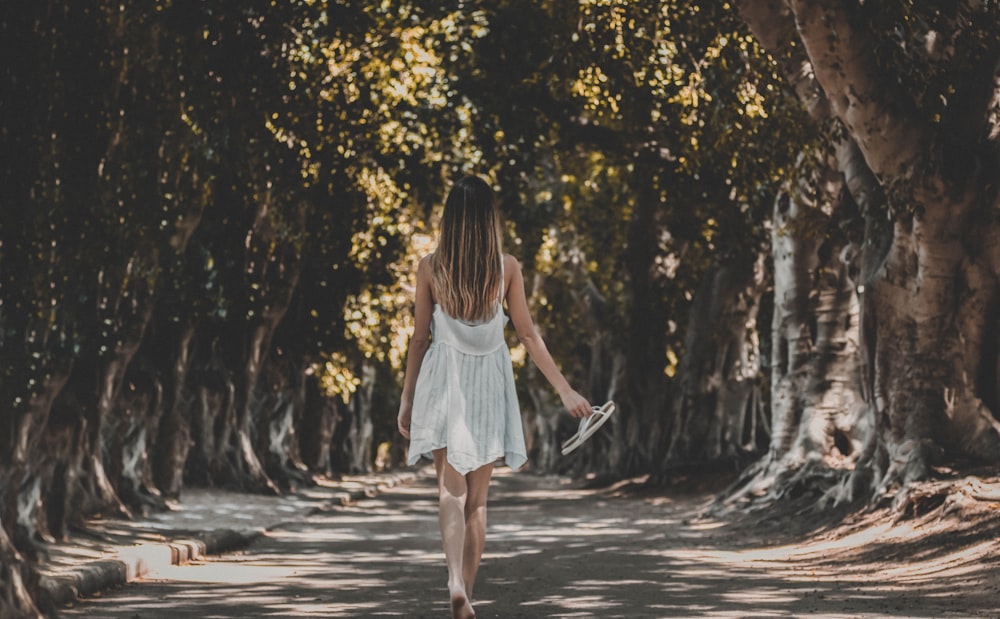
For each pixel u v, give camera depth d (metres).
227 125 19.31
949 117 15.46
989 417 15.35
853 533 14.80
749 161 19.53
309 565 12.94
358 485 39.50
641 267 34.88
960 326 15.48
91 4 13.13
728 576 11.28
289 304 30.62
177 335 23.48
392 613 8.73
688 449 31.97
